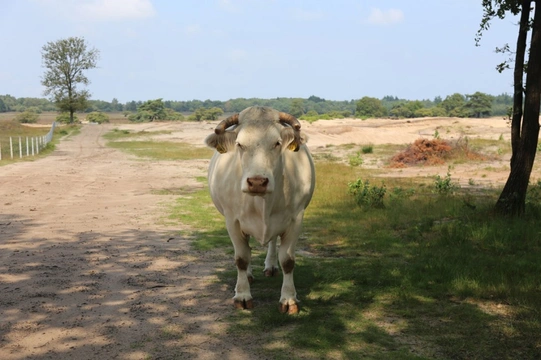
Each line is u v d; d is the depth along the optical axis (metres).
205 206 13.29
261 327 5.39
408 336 5.15
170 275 7.27
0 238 9.49
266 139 5.25
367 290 6.50
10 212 12.25
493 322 5.45
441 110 122.38
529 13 10.34
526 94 10.34
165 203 13.78
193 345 4.98
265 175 5.08
